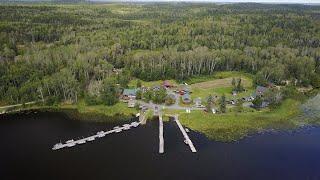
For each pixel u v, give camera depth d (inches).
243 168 5211.6
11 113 7298.2
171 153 5620.1
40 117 7121.1
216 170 5137.8
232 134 6407.5
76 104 7819.9
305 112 7608.3
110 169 5098.4
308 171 5172.2
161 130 6481.3
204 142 6058.1
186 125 6756.9
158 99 7805.1
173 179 4879.4
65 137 6156.5
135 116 7214.6
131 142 5994.1
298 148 5885.8
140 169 5118.1
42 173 4987.7
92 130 6491.1
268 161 5433.1
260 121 7007.9
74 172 5014.8
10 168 5118.1
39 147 5767.7
